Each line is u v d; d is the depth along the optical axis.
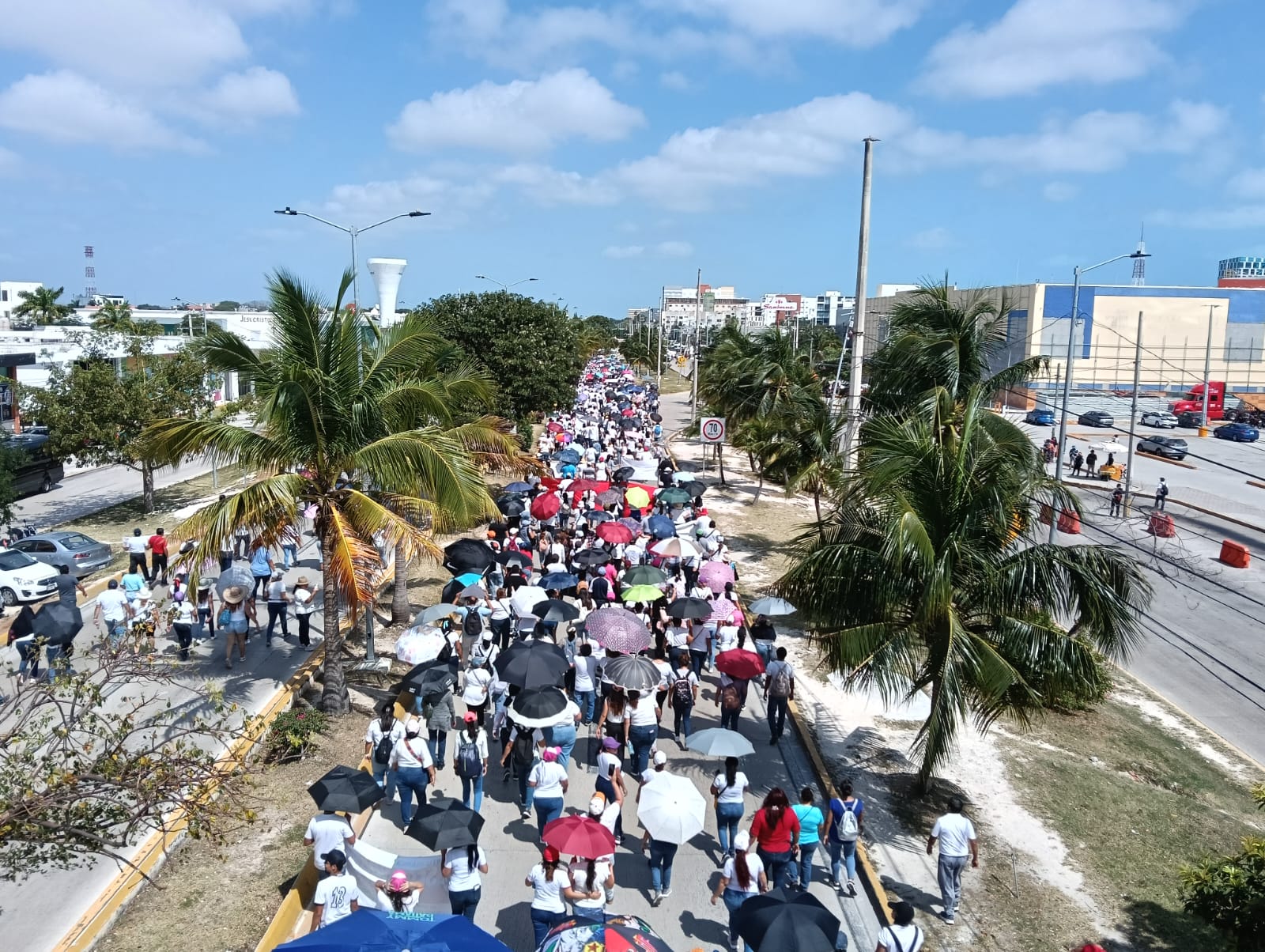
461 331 36.00
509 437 22.05
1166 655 22.41
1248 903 9.34
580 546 24.22
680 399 94.56
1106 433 62.78
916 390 19.59
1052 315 76.44
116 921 10.00
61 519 30.70
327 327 14.75
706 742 11.67
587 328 126.06
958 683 12.53
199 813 9.40
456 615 17.44
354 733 14.90
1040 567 12.73
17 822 7.36
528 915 10.33
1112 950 10.66
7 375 40.84
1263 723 18.88
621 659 13.16
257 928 9.95
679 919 10.37
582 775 13.77
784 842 10.38
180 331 67.25
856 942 10.23
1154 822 13.77
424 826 9.32
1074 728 17.23
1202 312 76.62
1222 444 58.94
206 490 35.78
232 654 18.25
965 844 10.76
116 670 9.99
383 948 7.29
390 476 14.69
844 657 12.88
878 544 13.47
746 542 29.66
